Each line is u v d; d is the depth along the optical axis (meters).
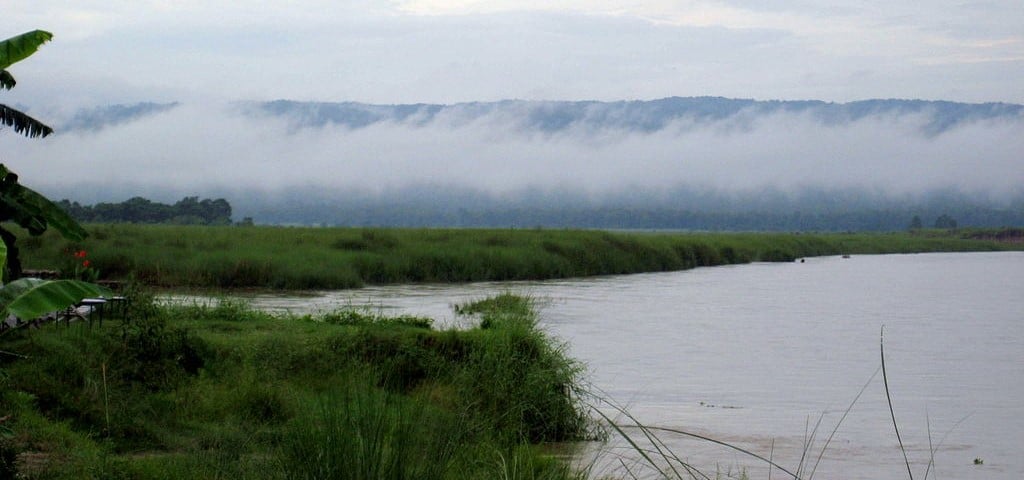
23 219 9.88
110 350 12.84
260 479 7.78
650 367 21.36
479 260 48.75
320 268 40.34
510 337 14.18
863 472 12.74
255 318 18.70
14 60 8.66
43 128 10.77
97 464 8.93
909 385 20.06
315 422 7.14
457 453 7.45
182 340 13.70
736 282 54.28
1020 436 15.24
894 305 40.44
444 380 11.49
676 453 13.23
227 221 125.06
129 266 36.66
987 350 25.88
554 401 13.48
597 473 10.85
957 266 83.56
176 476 8.77
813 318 34.03
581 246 58.12
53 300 7.77
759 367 21.92
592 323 30.00
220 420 11.50
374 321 18.52
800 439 14.58
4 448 8.34
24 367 11.34
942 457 13.81
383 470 6.64
